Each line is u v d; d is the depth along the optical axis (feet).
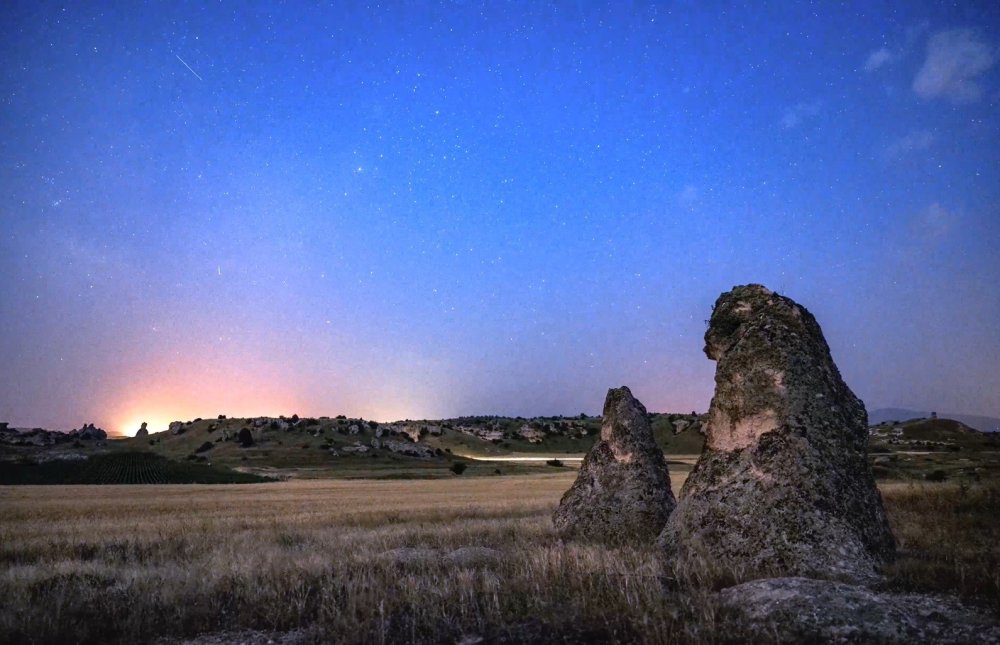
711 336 51.42
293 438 513.04
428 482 246.27
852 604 24.00
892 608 23.71
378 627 25.09
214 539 56.80
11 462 306.76
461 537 51.29
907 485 100.42
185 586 32.65
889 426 472.03
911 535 43.96
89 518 90.07
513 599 28.19
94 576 37.32
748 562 36.11
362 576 32.01
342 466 421.59
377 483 239.09
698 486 42.73
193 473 306.55
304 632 25.63
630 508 54.54
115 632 26.68
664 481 57.11
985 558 32.91
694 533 40.22
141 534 64.75
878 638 21.29
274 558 40.06
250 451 470.39
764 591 26.14
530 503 106.32
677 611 24.64
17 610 28.71
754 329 45.55
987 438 408.46
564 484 219.20
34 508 112.88
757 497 39.19
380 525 69.87
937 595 26.89
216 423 582.35
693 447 555.69
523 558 35.91
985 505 56.29
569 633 23.70
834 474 38.93
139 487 212.43
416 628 25.23
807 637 21.62
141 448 536.83
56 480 277.03
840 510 37.58
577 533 54.34
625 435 58.29
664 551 41.11
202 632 26.45
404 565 37.45
